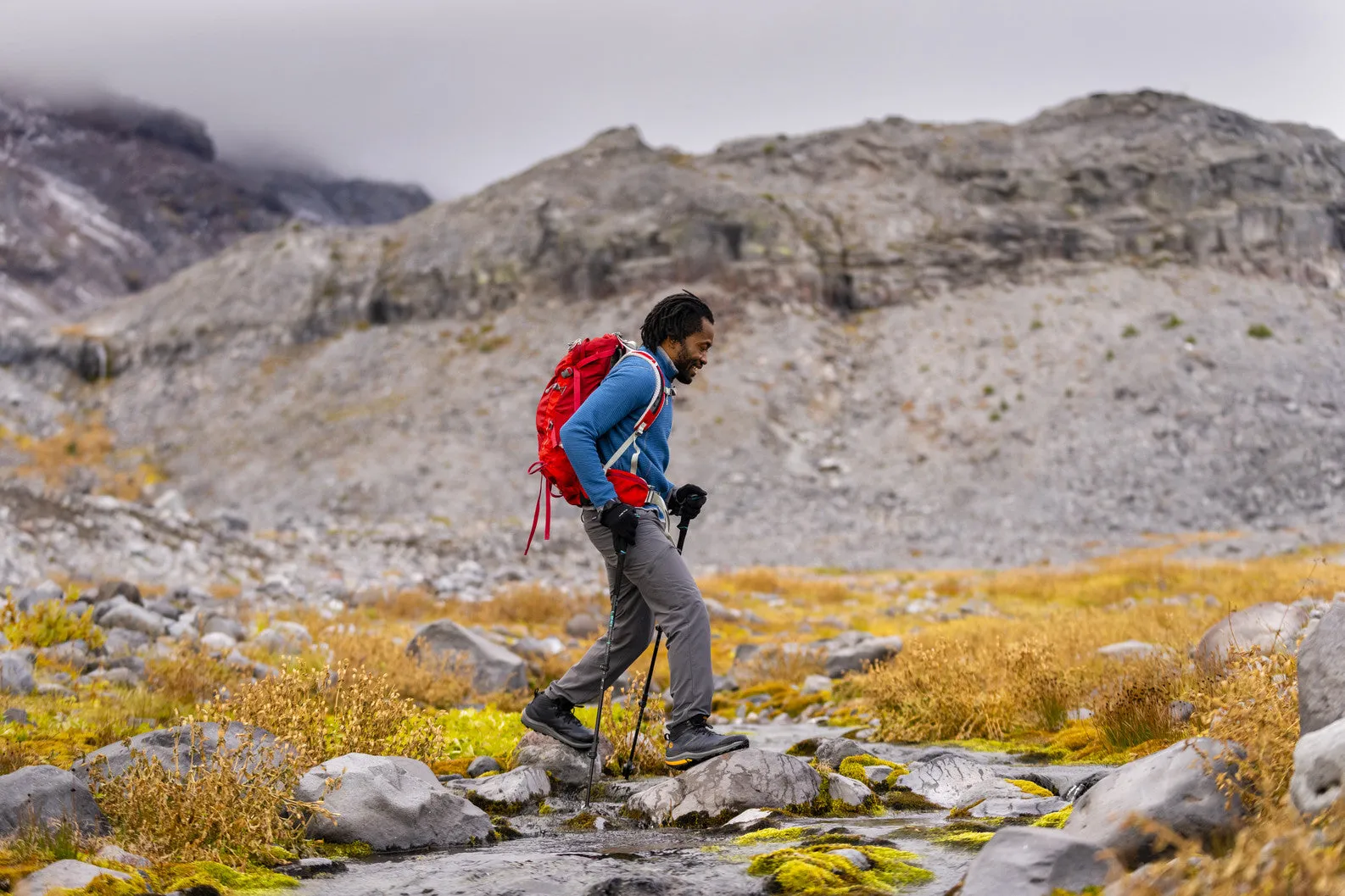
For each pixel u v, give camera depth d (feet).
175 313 225.35
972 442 150.41
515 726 19.66
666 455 14.25
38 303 459.73
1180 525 127.13
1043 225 195.52
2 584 45.39
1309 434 142.31
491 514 142.10
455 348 194.59
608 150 242.17
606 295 197.36
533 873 9.77
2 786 10.61
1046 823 10.64
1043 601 65.62
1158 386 154.30
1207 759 9.00
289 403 190.19
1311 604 19.40
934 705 21.30
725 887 9.03
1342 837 6.86
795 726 24.79
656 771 16.66
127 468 177.27
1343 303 184.14
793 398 164.14
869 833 11.05
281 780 12.03
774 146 232.94
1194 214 194.18
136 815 10.88
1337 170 209.46
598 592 62.13
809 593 72.74
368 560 83.92
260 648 30.86
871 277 191.01
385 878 9.80
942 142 225.76
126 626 34.53
